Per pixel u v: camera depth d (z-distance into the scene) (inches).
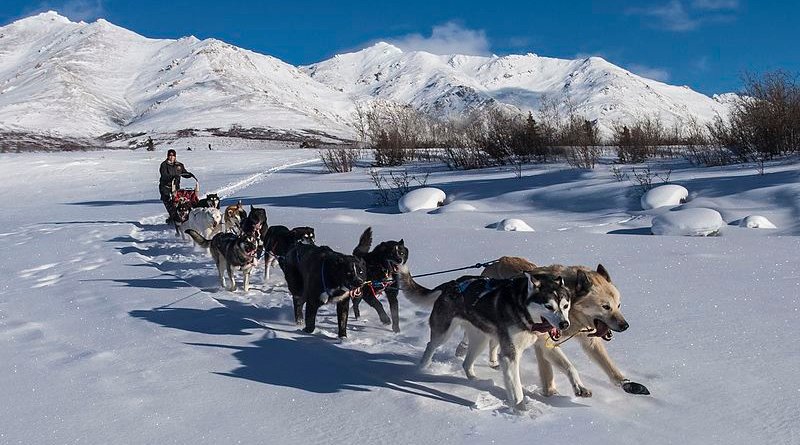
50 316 318.7
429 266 359.6
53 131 5118.1
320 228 489.7
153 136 4768.7
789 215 448.5
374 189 774.5
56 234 599.2
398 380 227.5
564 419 191.3
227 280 394.3
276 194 829.8
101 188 1082.7
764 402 191.3
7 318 319.9
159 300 338.6
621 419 189.8
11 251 520.7
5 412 207.8
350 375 229.9
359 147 1434.5
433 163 1051.3
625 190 580.1
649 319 259.3
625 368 221.1
